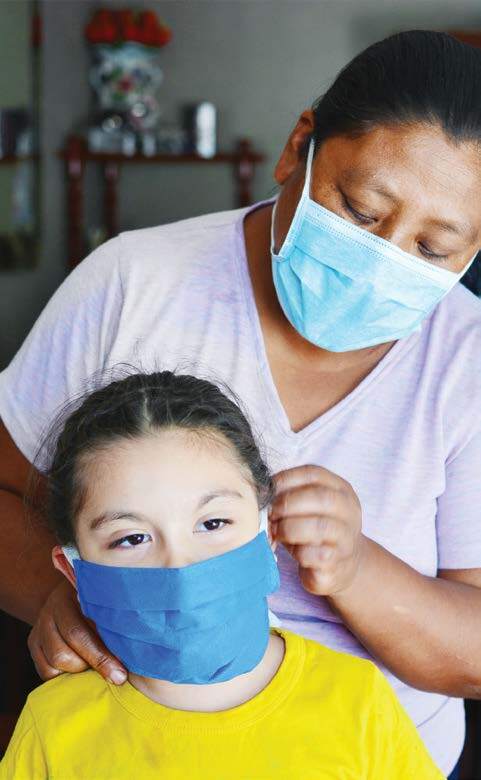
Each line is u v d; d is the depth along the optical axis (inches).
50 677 54.6
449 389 59.0
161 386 52.4
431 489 58.7
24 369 65.5
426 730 61.4
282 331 60.4
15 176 210.4
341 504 49.2
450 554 59.8
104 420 50.5
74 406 59.5
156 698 50.4
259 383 59.7
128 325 61.2
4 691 123.5
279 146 218.4
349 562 51.1
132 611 47.0
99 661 51.9
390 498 58.2
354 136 54.2
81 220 215.0
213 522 48.8
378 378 59.5
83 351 63.1
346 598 54.1
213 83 217.8
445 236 53.8
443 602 56.0
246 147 212.5
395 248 54.4
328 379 60.1
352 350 59.7
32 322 222.2
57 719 51.3
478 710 110.0
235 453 50.3
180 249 62.9
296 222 56.7
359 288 55.6
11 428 65.4
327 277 56.4
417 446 58.6
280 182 62.5
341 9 214.2
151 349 60.6
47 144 218.5
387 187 53.2
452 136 52.3
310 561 49.4
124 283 62.1
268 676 51.3
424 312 57.6
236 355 60.2
